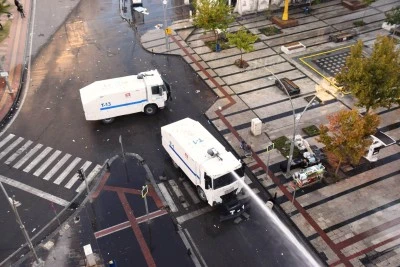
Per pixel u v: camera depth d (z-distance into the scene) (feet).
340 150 76.43
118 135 96.02
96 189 82.58
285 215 76.48
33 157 90.48
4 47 131.75
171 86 112.37
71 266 68.39
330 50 127.03
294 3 153.07
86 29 143.13
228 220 75.87
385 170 84.43
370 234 71.97
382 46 82.58
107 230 74.33
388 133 94.32
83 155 90.84
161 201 79.82
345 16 146.92
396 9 130.21
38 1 163.63
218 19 120.26
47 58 126.72
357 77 82.33
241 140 93.35
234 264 68.39
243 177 76.74
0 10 136.46
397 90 82.94
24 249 71.36
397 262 67.31
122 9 156.25
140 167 87.51
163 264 68.49
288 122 98.22
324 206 77.36
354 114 71.97
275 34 136.26
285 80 111.34
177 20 146.00
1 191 82.48
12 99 107.34
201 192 78.23
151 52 128.06
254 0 146.20
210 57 124.98
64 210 78.33
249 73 116.98
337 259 68.23
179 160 81.61
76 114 102.94
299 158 86.63
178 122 85.25
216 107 104.32
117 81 98.37
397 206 76.84
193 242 72.13
